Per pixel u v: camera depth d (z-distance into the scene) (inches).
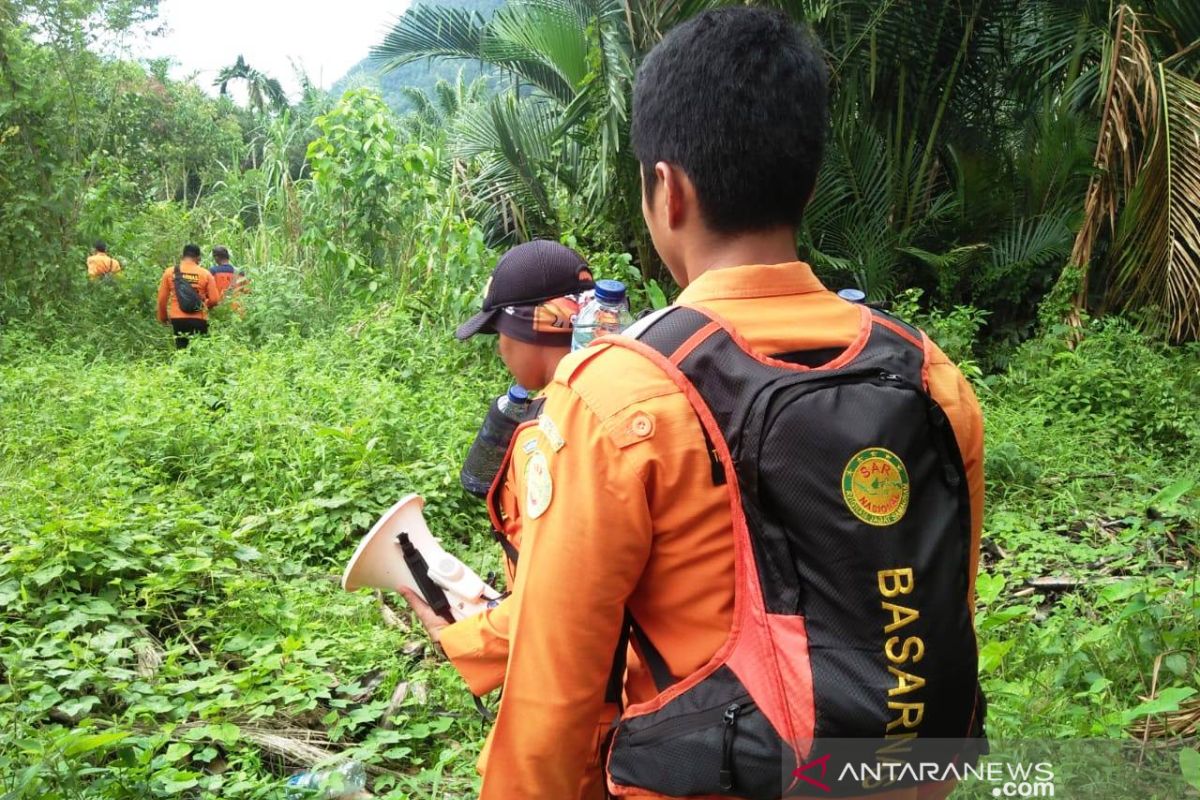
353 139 420.2
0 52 422.6
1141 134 357.7
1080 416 285.7
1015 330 378.3
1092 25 376.8
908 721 44.1
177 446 226.8
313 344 331.0
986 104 396.2
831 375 47.1
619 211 359.6
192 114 1069.8
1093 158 364.5
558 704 48.3
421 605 74.5
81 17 467.2
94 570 155.2
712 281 50.8
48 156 434.9
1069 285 354.3
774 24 51.3
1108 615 156.5
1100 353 314.5
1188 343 334.0
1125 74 344.8
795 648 44.8
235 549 173.6
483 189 390.9
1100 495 232.5
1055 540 200.4
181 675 137.2
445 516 209.2
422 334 337.4
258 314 410.0
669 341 48.7
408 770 123.7
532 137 391.9
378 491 206.5
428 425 243.6
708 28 51.1
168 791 104.9
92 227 447.5
